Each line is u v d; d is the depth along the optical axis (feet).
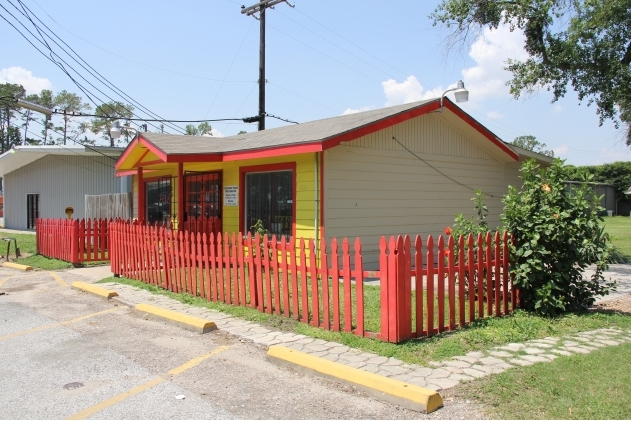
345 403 13.26
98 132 201.05
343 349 17.13
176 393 14.23
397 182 37.65
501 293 21.86
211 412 12.89
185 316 21.97
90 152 66.33
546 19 47.83
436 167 40.83
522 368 14.94
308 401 13.46
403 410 12.71
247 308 23.43
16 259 48.37
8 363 17.20
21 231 89.66
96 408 13.26
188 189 46.06
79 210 74.64
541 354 16.44
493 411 12.20
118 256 35.06
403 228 37.99
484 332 18.78
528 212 21.68
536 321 20.52
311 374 15.40
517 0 48.03
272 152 32.19
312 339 18.51
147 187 53.57
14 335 20.99
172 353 17.98
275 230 36.60
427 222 40.01
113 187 67.87
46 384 15.12
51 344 19.51
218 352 17.97
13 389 14.75
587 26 45.96
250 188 39.06
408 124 38.55
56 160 80.38
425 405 12.39
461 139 43.34
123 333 20.97
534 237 21.20
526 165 22.61
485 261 21.07
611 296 27.89
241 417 12.56
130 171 53.21
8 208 100.42
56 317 24.20
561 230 21.38
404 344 17.16
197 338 19.84
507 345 17.48
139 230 32.30
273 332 19.75
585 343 17.83
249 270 23.32
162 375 15.75
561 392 13.15
